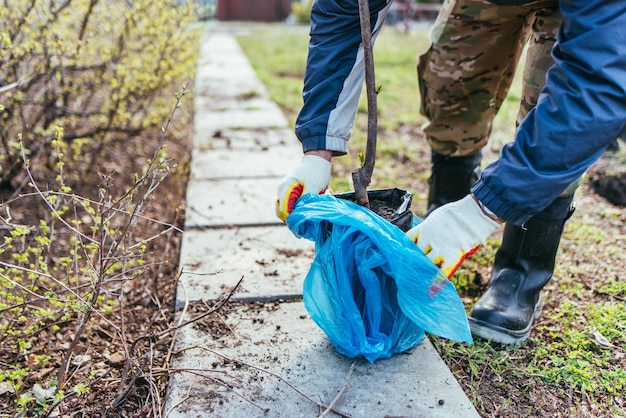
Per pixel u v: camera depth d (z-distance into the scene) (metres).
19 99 2.79
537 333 2.09
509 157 1.51
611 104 1.36
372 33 1.80
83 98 3.36
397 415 1.63
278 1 18.33
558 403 1.77
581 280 2.42
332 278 1.74
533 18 2.13
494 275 2.15
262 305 2.17
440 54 2.26
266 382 1.75
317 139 1.77
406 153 4.09
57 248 2.67
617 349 1.99
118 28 3.38
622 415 1.72
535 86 1.87
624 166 3.66
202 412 1.64
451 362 1.92
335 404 1.66
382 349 1.77
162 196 3.34
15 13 2.73
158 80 3.46
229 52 8.89
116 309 2.20
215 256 2.53
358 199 1.78
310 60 1.79
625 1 1.33
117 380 1.84
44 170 3.27
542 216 1.99
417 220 1.93
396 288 1.78
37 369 1.88
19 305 1.72
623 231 2.89
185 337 1.97
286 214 1.74
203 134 4.29
